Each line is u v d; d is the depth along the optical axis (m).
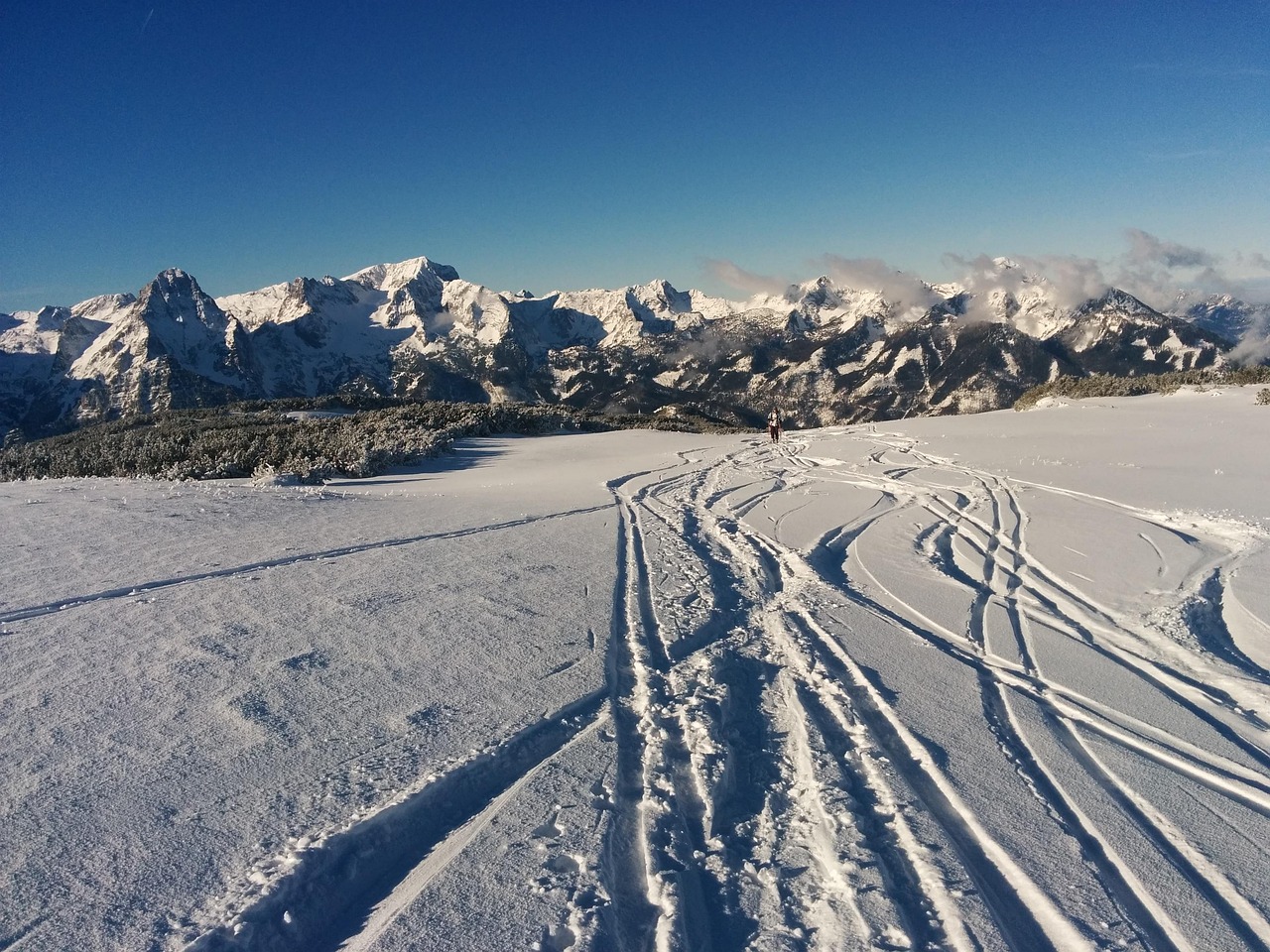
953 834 3.32
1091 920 2.78
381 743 3.86
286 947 2.58
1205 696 4.99
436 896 2.76
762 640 5.82
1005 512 11.16
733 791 3.69
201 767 3.57
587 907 2.71
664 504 12.77
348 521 10.91
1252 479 12.67
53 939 2.47
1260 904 2.90
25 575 7.25
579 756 3.86
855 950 2.59
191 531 9.91
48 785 3.37
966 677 5.11
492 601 6.50
